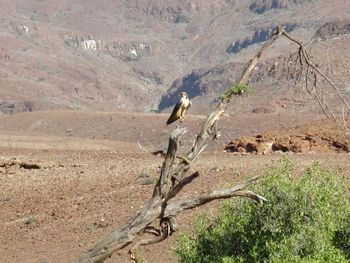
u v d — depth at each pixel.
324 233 26.89
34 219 54.56
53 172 73.81
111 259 42.38
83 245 47.25
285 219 27.00
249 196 18.05
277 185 27.00
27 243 49.84
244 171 55.25
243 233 27.45
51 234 50.91
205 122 17.95
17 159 87.94
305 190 26.94
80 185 63.91
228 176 54.00
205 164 62.03
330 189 28.41
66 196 60.34
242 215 27.81
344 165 55.06
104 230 49.66
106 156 87.19
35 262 45.50
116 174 66.94
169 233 18.19
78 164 78.56
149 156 82.19
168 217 17.91
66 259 44.88
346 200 28.53
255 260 26.72
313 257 26.38
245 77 18.42
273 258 26.44
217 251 27.89
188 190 50.84
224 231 27.98
